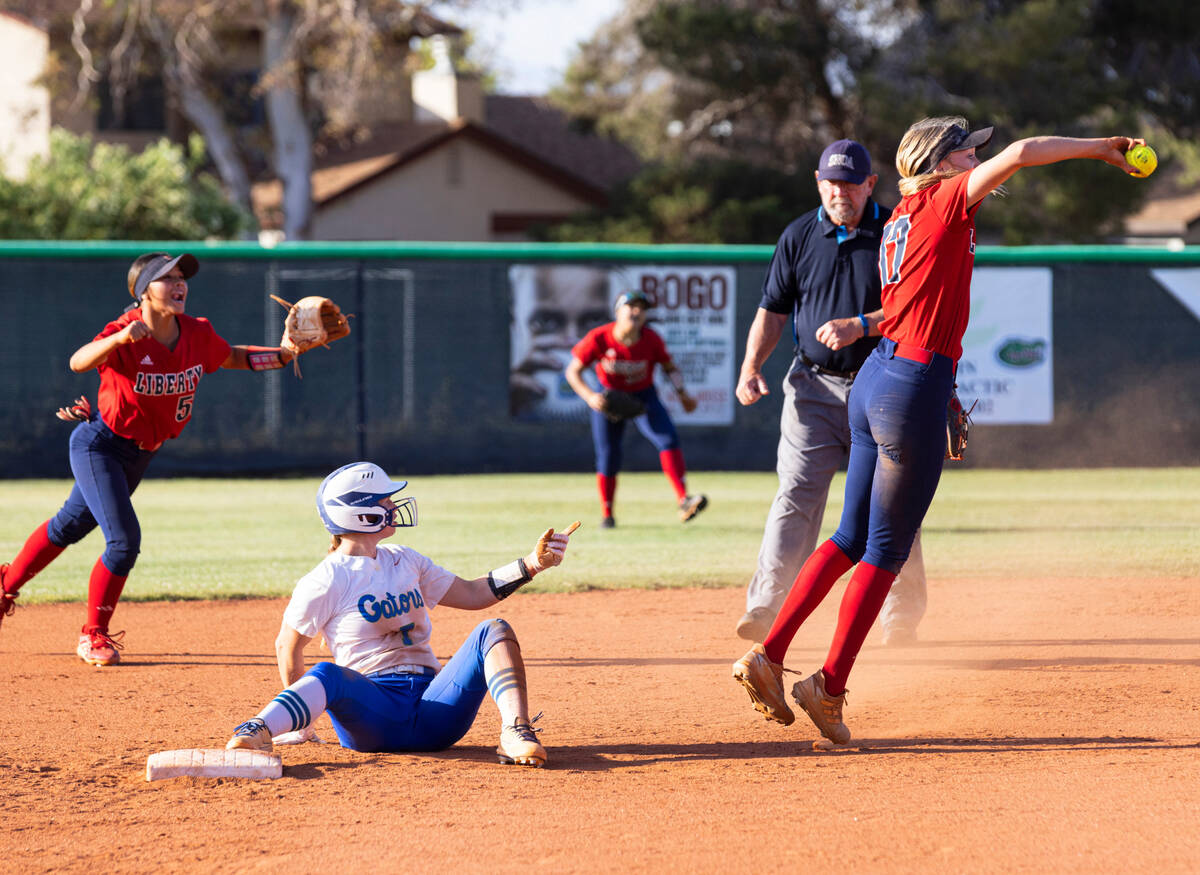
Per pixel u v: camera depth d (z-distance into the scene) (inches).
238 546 1496.1
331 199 4352.9
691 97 4259.4
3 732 707.4
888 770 608.7
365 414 2330.2
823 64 3831.2
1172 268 2358.5
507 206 4532.5
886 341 641.0
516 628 1032.8
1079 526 1636.3
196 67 3831.2
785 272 880.9
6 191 3161.9
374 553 649.0
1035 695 772.0
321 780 603.2
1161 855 477.7
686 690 813.2
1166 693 770.8
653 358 1594.5
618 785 589.6
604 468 1625.2
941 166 627.8
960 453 636.1
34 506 1855.3
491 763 634.2
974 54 3410.4
